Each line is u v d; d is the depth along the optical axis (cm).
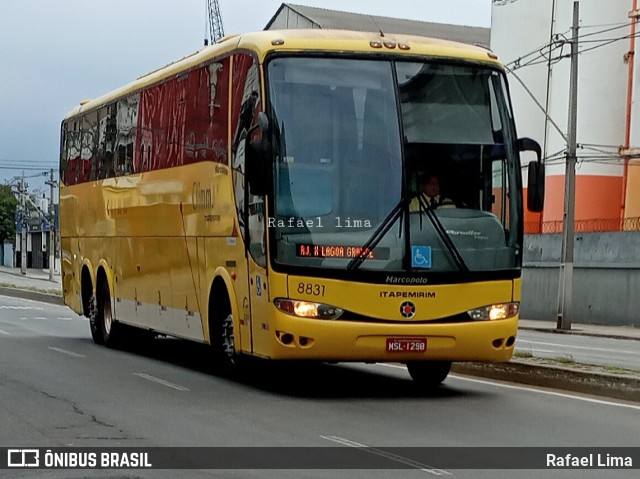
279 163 1454
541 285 4944
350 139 1473
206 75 1761
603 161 5462
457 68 1527
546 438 1207
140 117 2128
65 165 2755
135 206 2138
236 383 1719
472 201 1492
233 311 1617
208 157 1733
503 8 6022
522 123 5922
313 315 1430
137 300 2144
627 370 1667
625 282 4409
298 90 1479
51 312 4109
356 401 1508
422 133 1490
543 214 5628
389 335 1443
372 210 1458
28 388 1630
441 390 1642
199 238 1780
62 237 2772
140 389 1633
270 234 1444
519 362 1762
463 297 1470
